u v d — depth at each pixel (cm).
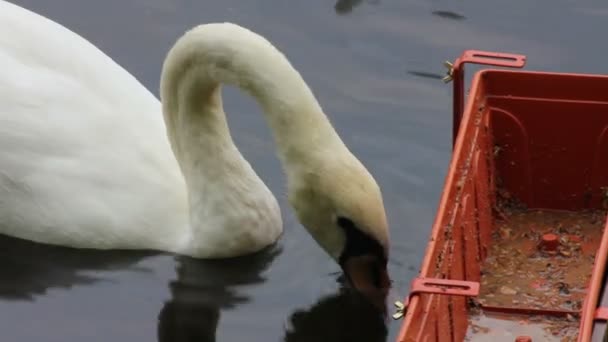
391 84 1399
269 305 1140
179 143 1204
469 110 1087
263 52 1098
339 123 1352
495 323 1054
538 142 1163
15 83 1213
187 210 1216
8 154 1196
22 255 1202
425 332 884
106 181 1204
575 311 1061
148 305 1141
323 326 1105
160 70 1421
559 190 1176
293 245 1215
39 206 1202
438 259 950
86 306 1140
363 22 1482
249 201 1192
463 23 1479
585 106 1142
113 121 1223
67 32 1260
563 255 1127
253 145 1338
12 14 1247
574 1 1505
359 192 1057
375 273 1082
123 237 1202
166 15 1499
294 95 1075
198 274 1182
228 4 1511
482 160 1129
